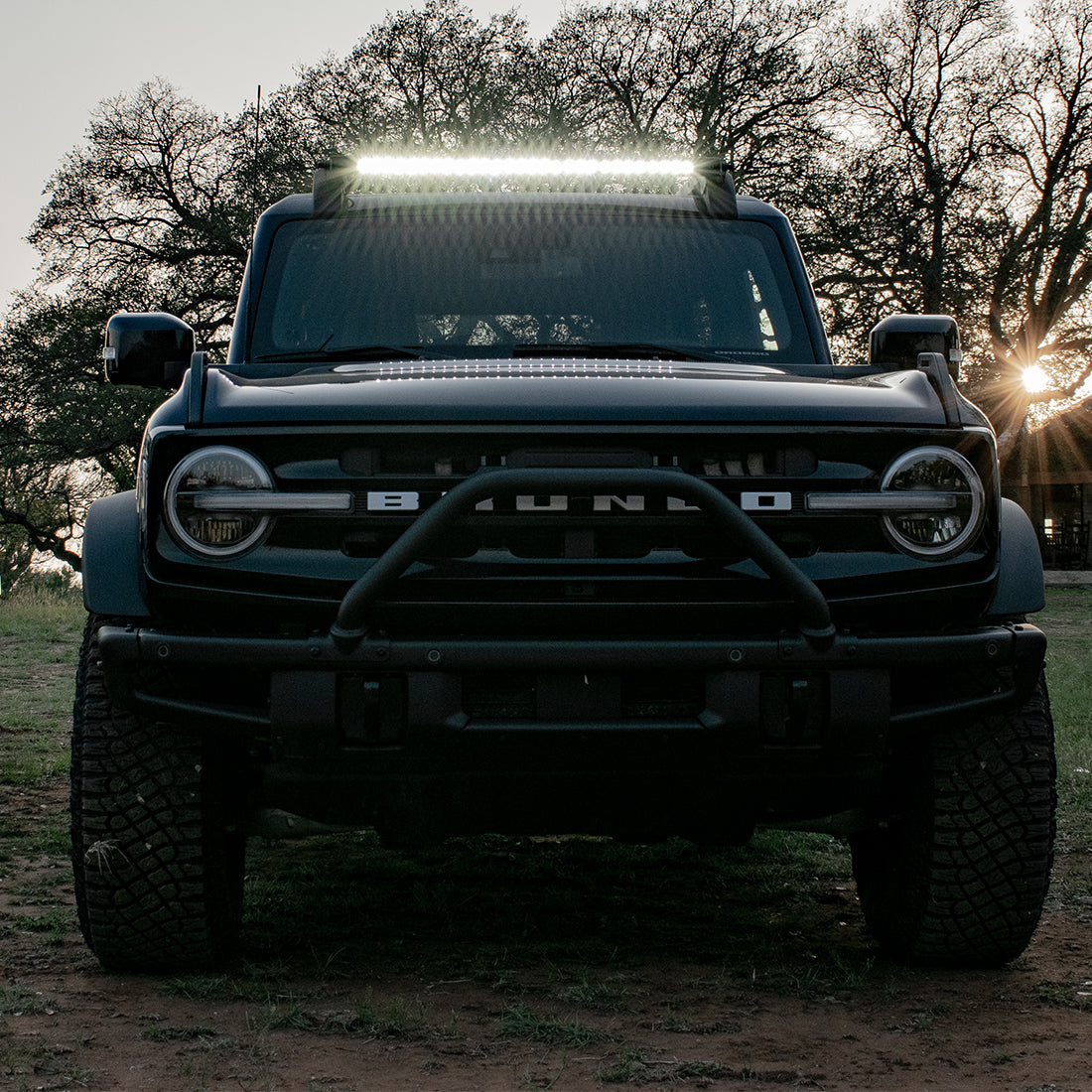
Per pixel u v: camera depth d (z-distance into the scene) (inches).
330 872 198.7
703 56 1391.5
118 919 138.5
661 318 177.2
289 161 1279.5
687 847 217.0
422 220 184.5
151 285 1386.6
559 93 1389.0
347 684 125.2
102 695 140.4
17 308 1397.6
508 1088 111.3
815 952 157.6
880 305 1332.4
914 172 1390.3
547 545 126.3
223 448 126.6
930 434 130.7
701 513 126.5
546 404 128.2
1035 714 144.6
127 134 1403.8
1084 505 1770.4
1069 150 1448.1
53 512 1697.8
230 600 126.0
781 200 1330.0
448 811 137.3
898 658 127.1
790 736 127.2
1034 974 148.3
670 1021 129.3
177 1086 110.5
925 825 144.3
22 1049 118.6
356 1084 111.9
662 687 128.1
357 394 130.7
